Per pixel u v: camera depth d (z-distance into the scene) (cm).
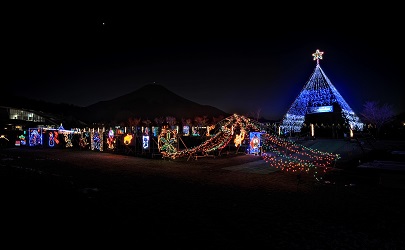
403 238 549
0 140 3344
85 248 485
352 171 1293
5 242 491
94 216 651
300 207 755
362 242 530
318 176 1223
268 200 826
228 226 608
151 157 2027
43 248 476
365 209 737
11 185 833
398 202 802
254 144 2172
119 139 2508
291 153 2127
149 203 790
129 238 535
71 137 3025
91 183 1077
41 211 641
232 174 1300
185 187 1011
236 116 2219
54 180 1008
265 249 496
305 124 3350
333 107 3256
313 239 542
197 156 1989
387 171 1133
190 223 625
